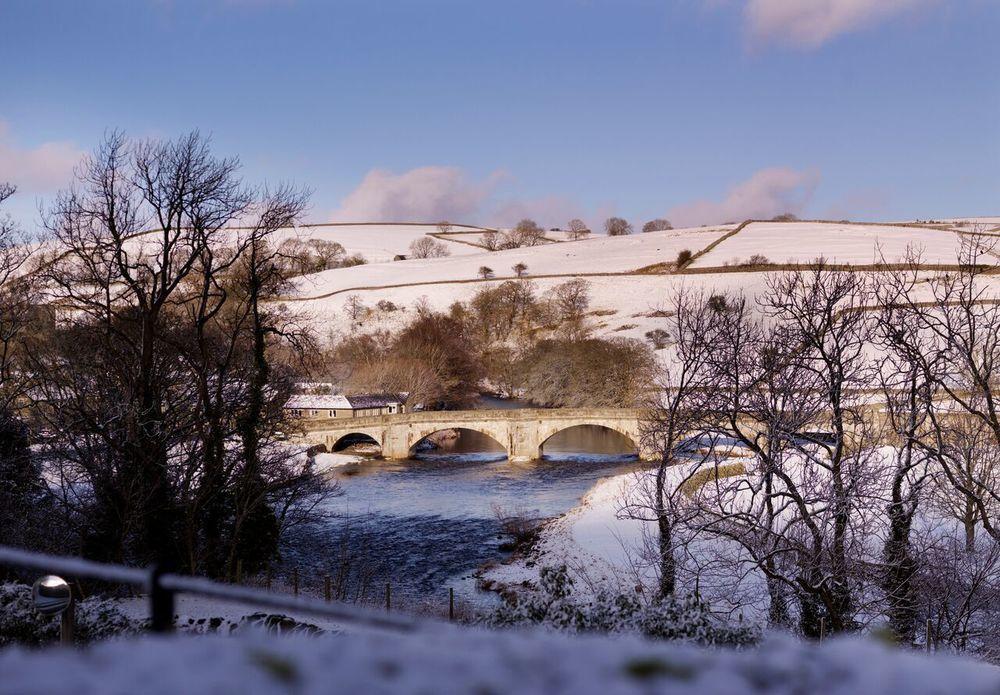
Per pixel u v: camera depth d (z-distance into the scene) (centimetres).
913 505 2659
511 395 15625
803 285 3231
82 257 3731
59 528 3791
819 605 2652
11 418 3903
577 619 2086
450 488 8031
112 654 296
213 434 3844
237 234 4106
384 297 19288
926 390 2692
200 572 4100
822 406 2903
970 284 2959
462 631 347
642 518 3098
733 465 5306
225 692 264
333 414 11631
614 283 18412
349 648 313
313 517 5078
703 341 3259
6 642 1925
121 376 3769
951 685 287
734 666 302
